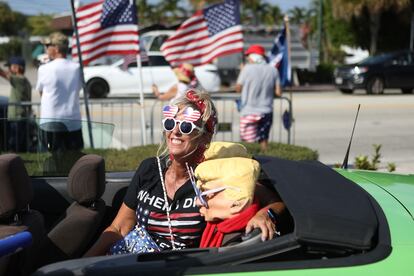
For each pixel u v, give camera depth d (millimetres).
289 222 2686
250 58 8672
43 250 2758
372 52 32625
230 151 2945
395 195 2854
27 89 9078
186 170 2885
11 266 2398
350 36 34500
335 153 10320
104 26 8688
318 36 33188
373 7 30938
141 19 45250
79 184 2883
